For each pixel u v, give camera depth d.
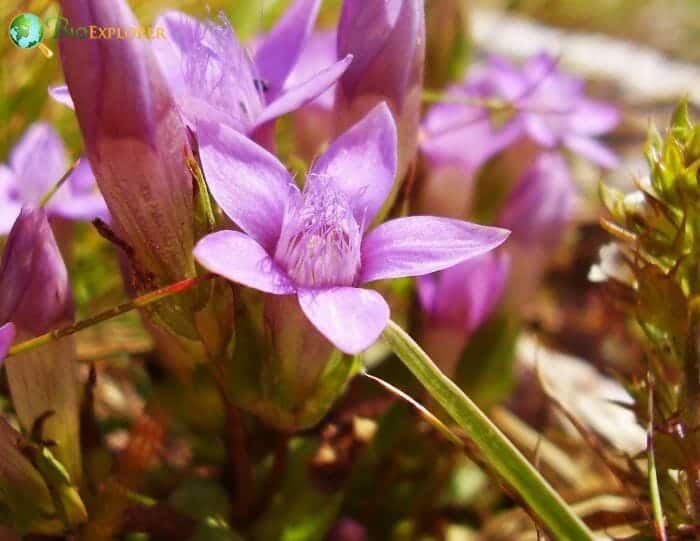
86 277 0.16
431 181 0.16
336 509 0.14
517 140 0.17
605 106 0.18
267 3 0.18
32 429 0.12
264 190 0.11
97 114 0.11
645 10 0.32
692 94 0.26
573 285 0.21
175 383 0.14
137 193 0.11
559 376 0.18
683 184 0.12
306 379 0.12
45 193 0.14
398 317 0.17
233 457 0.13
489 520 0.15
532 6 0.30
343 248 0.11
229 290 0.12
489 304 0.14
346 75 0.12
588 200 0.22
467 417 0.12
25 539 0.12
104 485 0.12
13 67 0.16
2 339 0.10
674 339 0.12
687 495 0.12
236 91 0.12
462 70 0.18
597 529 0.13
